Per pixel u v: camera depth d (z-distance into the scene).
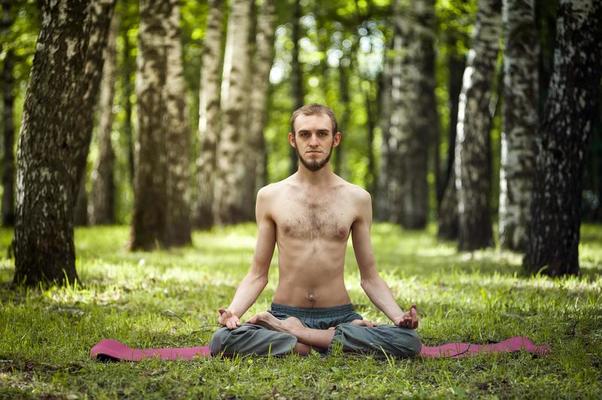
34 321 6.28
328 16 25.56
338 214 5.39
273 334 5.09
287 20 27.33
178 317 6.70
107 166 23.38
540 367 4.85
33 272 8.12
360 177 47.25
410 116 22.11
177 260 11.80
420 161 22.25
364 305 7.49
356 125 40.88
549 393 4.21
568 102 9.12
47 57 8.04
